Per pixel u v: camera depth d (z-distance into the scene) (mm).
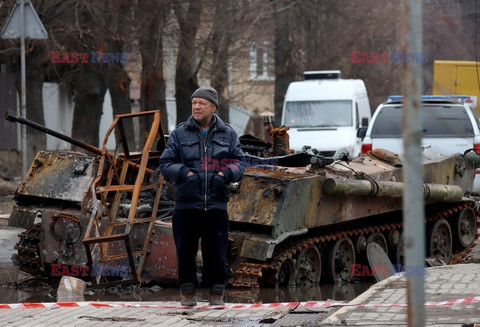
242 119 82562
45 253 23766
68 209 24000
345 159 27453
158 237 22688
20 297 22078
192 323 16156
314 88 58156
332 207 24453
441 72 56094
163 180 23109
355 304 17312
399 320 15555
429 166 29406
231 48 58656
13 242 31016
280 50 71875
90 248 22469
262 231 22891
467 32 60375
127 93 59875
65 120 86938
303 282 24578
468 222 31781
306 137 55969
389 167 27938
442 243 30000
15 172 63375
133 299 21453
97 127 57750
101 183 23797
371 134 43031
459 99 44344
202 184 17734
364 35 79812
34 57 52219
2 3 45656
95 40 51188
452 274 20781
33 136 52750
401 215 29234
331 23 77062
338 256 25859
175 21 54438
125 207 23328
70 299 20375
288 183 22859
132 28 50750
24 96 37125
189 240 18016
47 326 16016
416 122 9539
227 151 17984
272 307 18000
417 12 9500
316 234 25078
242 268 22906
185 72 57938
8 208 41562
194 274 18281
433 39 63656
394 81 85750
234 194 23047
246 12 56188
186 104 58688
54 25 48625
